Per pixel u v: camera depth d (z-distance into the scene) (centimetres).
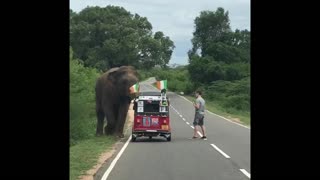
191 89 8819
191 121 3956
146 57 9356
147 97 2362
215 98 7450
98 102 2612
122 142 2334
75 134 2433
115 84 2489
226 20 9488
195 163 1661
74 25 8088
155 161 1706
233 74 8125
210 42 9025
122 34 8244
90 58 7806
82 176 1409
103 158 1767
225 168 1555
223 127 3284
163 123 2348
